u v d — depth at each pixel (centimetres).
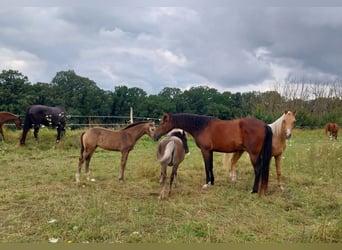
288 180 760
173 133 706
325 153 1030
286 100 2912
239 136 667
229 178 783
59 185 680
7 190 630
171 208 538
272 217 518
